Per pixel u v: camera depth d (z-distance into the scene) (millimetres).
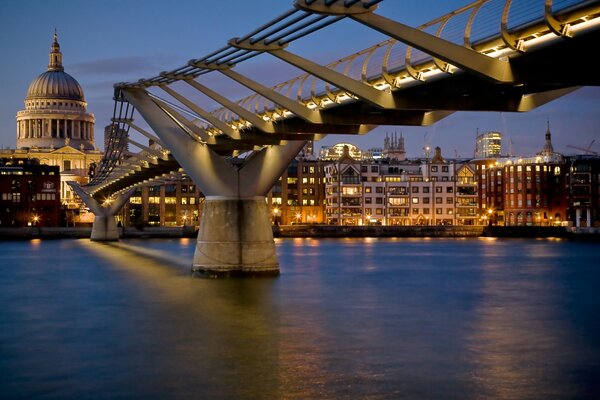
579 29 28531
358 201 195500
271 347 40000
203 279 67625
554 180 194625
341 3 31672
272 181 66750
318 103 48344
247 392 31391
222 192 66938
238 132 61000
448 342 41375
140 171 103250
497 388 31844
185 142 66125
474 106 41469
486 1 32500
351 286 68688
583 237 169125
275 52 40844
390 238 177000
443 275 82125
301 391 31422
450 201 196875
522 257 113000
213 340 42031
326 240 166625
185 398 30703
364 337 42750
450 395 30797
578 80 33500
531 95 41781
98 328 46312
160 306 54656
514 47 31188
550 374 34156
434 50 32000
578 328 46219
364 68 41594
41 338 43281
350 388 31812
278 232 181250
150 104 66125
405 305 56188
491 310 54219
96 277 78438
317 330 44906
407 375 33906
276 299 57375
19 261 103625
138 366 36031
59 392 31766
